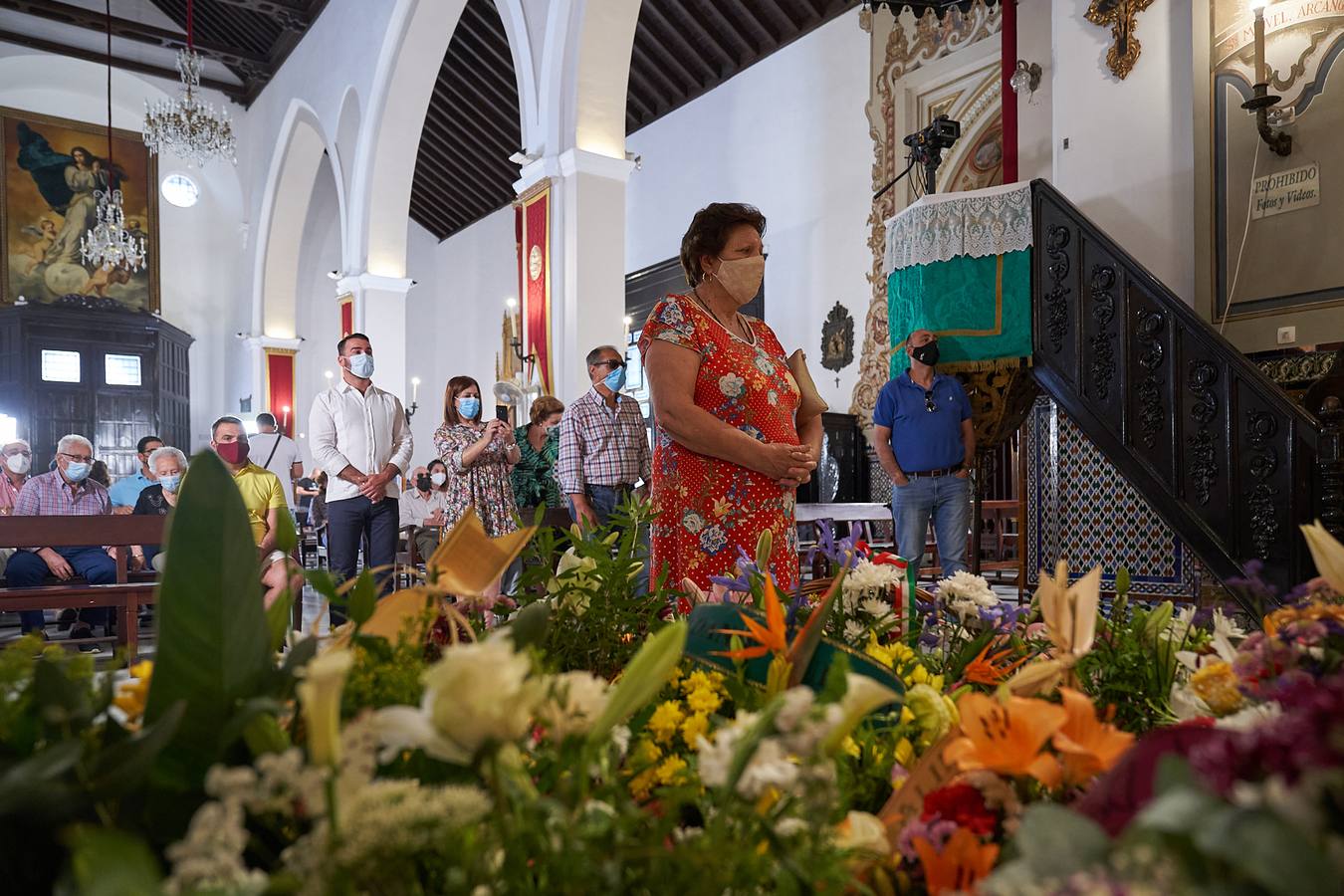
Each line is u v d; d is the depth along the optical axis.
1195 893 0.29
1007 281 3.84
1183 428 3.27
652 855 0.43
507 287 17.22
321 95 13.58
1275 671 0.70
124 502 7.45
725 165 12.38
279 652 0.55
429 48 11.10
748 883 0.44
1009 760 0.52
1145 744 0.46
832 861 0.45
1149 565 4.19
